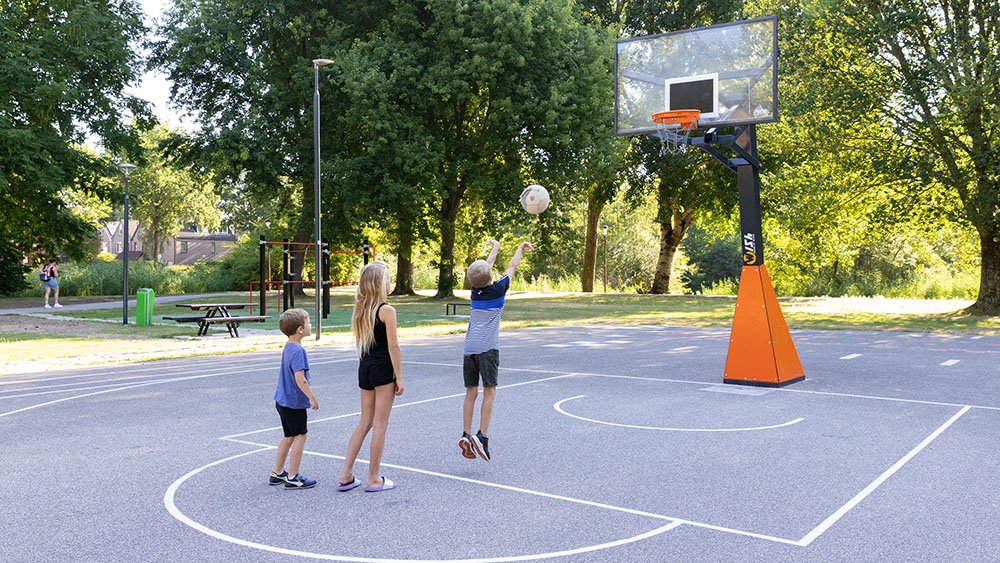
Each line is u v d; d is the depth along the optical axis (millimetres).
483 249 62438
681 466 6715
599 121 34812
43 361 15148
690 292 71062
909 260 51812
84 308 31109
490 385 6801
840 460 6930
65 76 28516
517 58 32438
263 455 7188
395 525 5141
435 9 34000
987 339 19547
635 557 4527
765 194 35000
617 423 8656
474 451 6559
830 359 15117
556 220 40281
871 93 26500
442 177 34875
